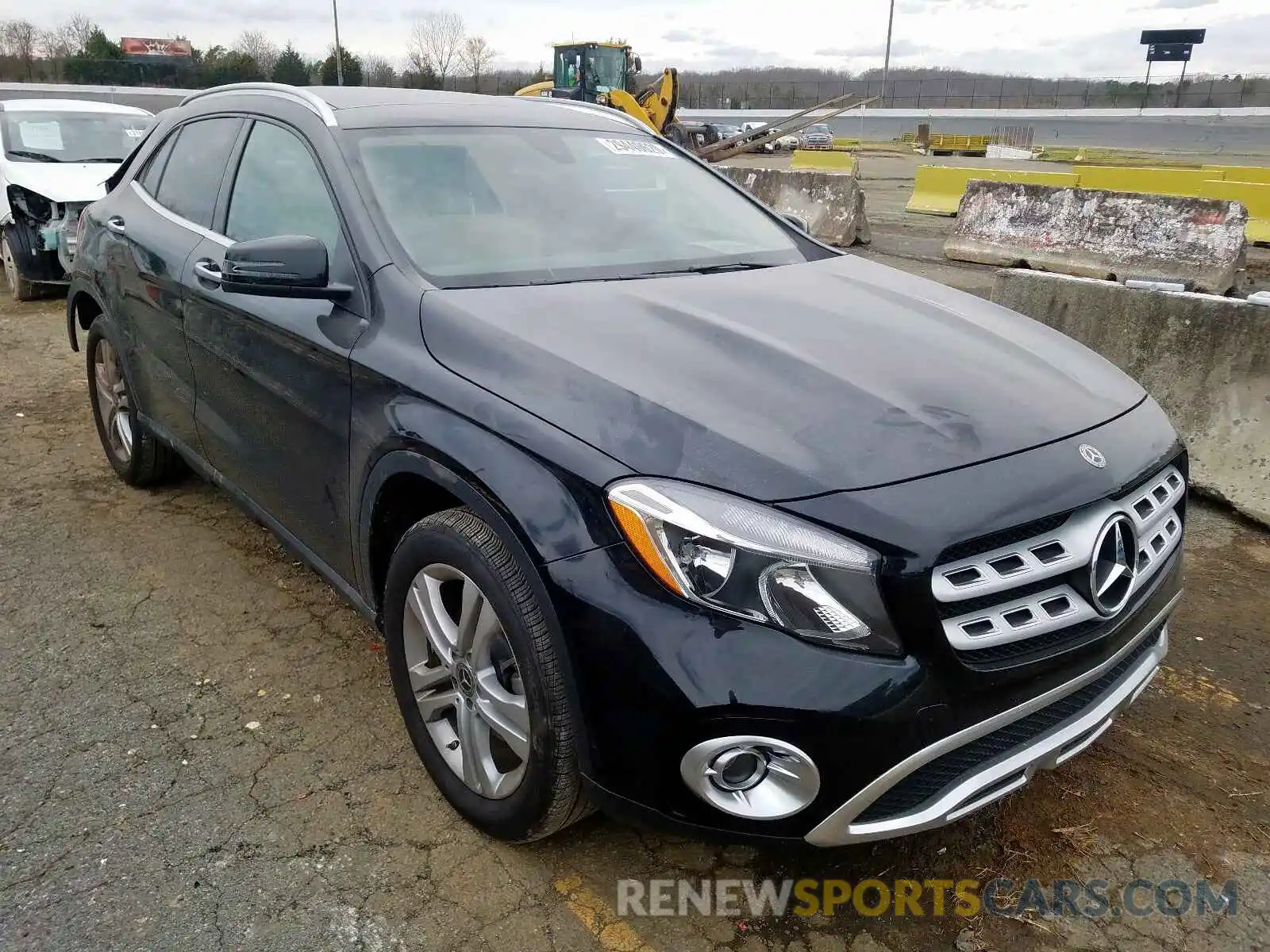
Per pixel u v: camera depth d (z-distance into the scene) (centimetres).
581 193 326
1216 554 416
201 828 246
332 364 264
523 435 210
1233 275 886
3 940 211
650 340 236
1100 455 216
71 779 263
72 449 512
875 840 191
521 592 206
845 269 333
